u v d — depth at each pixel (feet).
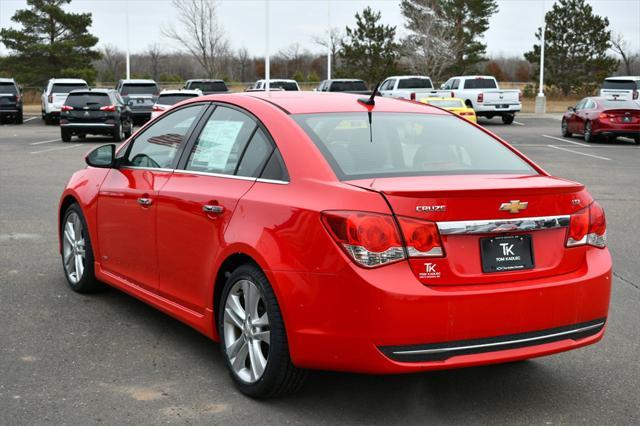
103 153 19.19
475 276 12.74
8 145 77.61
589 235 13.97
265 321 13.69
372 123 15.29
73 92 83.56
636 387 15.07
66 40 190.08
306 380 14.20
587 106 90.22
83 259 20.99
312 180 13.37
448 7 197.16
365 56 191.42
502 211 12.87
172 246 16.33
